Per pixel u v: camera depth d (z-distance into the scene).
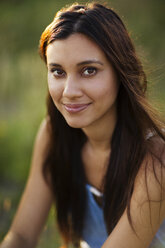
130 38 1.11
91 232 1.42
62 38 1.00
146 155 1.12
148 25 4.20
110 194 1.23
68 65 1.00
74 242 1.48
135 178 1.13
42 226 1.48
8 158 2.73
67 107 1.06
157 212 1.09
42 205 1.46
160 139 1.14
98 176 1.33
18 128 2.94
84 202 1.38
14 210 2.20
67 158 1.39
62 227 1.47
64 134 1.37
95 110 1.06
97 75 1.02
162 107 1.27
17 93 3.76
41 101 3.36
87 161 1.36
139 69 1.13
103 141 1.26
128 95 1.14
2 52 4.09
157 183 1.08
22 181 2.59
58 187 1.43
